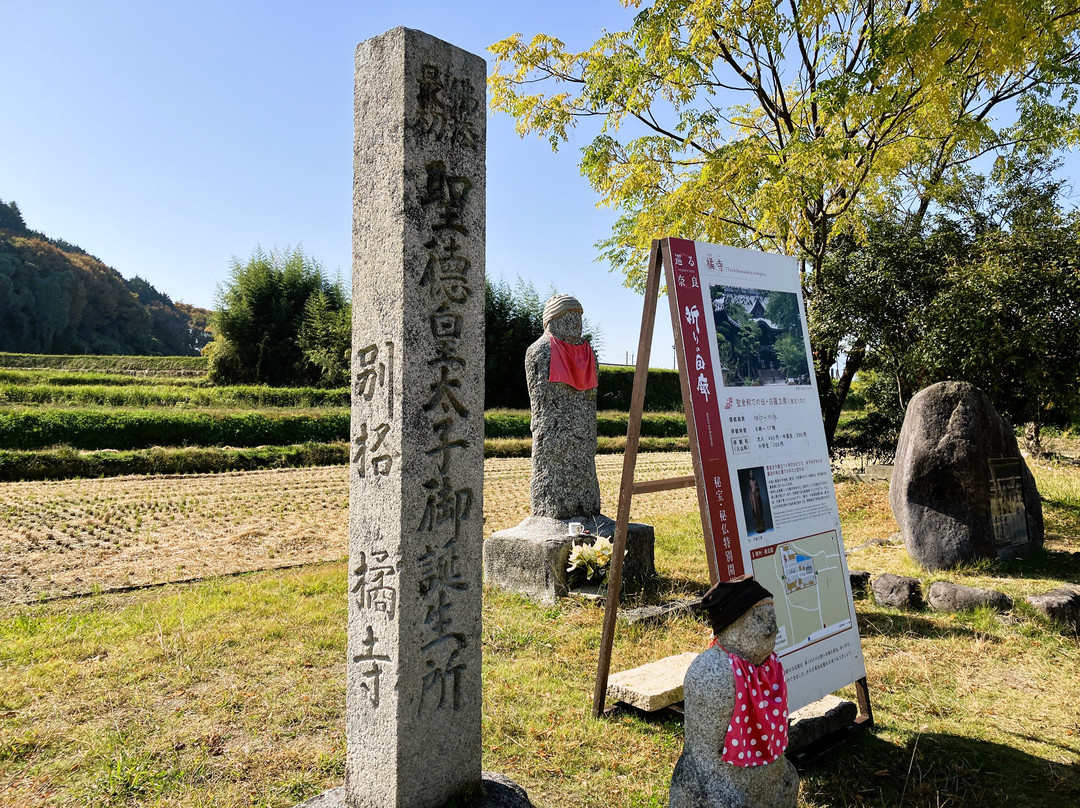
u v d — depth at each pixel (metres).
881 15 11.00
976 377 10.05
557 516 7.49
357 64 3.18
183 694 4.54
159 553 8.98
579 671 5.08
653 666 4.79
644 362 4.15
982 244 10.05
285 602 6.58
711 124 11.55
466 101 3.22
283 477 15.73
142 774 3.54
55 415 18.14
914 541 7.62
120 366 37.59
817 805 3.46
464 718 3.12
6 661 5.03
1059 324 9.23
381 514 2.98
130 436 18.77
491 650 5.51
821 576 4.18
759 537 3.86
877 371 12.98
